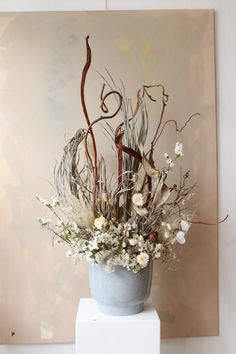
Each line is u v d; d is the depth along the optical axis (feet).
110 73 6.47
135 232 5.32
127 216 5.46
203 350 6.62
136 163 5.62
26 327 6.43
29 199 6.43
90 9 6.54
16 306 6.43
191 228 6.58
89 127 5.55
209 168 6.56
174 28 6.54
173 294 6.56
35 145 6.43
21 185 6.43
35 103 6.44
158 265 6.56
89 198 5.49
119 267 5.32
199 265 6.59
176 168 6.53
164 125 6.50
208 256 6.59
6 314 6.42
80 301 6.09
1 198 6.43
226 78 6.57
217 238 6.59
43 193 6.43
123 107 6.09
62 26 6.46
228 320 6.62
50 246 6.45
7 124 6.42
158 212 5.45
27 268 6.43
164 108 6.48
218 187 6.60
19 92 6.43
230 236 6.60
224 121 6.58
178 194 6.01
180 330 6.56
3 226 6.43
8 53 6.43
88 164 5.74
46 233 6.45
